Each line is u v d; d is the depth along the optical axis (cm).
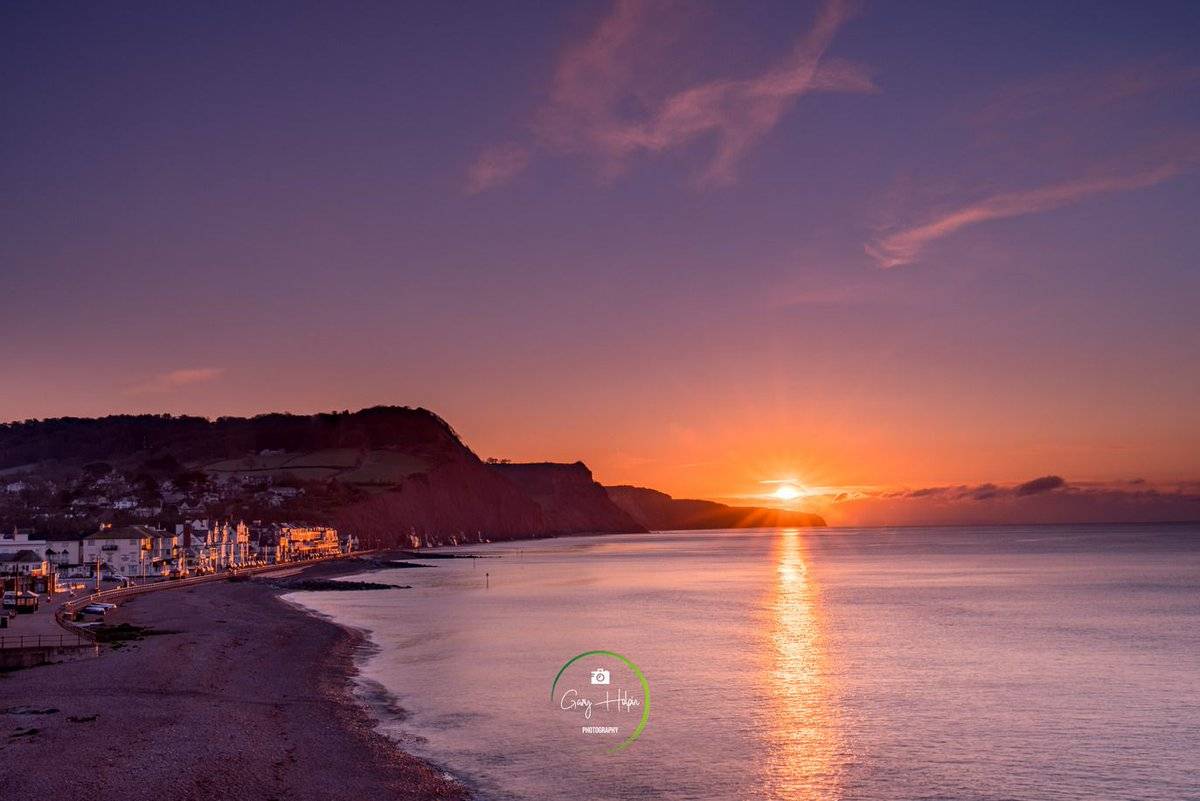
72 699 4753
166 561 16638
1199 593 11950
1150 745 4262
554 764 3919
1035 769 3909
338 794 3425
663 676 5934
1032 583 13988
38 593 10838
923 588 13300
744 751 4147
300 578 16788
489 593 13112
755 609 10388
